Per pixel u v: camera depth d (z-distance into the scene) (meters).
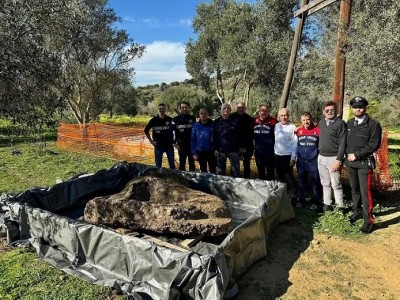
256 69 18.75
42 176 8.70
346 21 6.30
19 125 5.49
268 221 4.88
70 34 5.79
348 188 6.93
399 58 5.72
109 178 6.84
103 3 14.24
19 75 4.38
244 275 4.05
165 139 7.50
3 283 3.84
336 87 6.49
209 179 6.40
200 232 4.53
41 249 4.50
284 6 17.72
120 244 3.88
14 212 4.95
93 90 15.44
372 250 4.57
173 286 3.36
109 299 3.57
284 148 6.15
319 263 4.31
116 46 15.31
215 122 6.73
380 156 6.84
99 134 12.82
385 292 3.72
